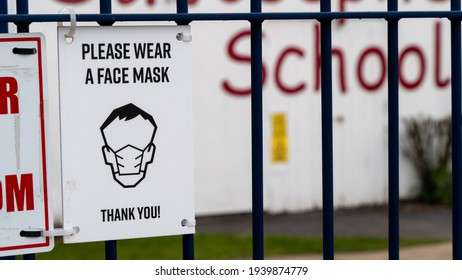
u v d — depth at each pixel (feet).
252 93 14.08
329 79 14.49
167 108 13.17
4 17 12.54
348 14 14.29
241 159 47.19
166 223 13.29
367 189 50.44
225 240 42.65
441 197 51.67
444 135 51.93
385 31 49.75
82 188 12.90
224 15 13.53
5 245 12.63
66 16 12.73
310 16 14.07
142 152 13.12
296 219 47.73
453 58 15.30
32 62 12.60
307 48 48.06
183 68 13.23
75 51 12.73
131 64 12.98
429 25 50.90
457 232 15.56
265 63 47.26
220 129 46.60
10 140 12.58
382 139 50.49
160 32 13.08
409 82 50.98
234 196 47.24
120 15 13.00
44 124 12.73
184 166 13.33
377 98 50.11
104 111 12.91
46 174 12.78
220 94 46.39
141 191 13.15
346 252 40.16
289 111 48.08
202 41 45.75
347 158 49.88
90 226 12.96
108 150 12.97
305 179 48.80
